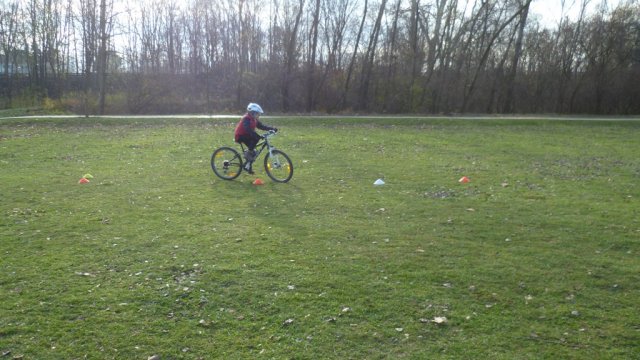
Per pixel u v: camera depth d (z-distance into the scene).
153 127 22.61
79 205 8.67
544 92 40.00
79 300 4.86
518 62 40.00
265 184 10.56
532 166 13.25
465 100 36.84
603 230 7.24
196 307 4.74
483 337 4.23
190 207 8.53
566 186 10.59
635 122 27.00
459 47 37.41
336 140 18.30
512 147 17.11
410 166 13.01
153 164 12.91
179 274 5.52
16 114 31.28
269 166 10.84
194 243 6.57
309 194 9.63
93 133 20.25
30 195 9.47
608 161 14.22
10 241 6.66
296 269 5.66
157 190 9.88
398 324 4.44
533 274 5.57
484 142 18.44
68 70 46.34
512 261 5.97
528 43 40.19
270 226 7.40
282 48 35.00
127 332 4.29
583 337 4.24
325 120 25.91
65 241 6.66
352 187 10.34
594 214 8.16
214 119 25.36
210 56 38.12
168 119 25.20
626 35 38.19
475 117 30.11
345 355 3.96
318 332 4.29
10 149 15.74
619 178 11.57
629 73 38.03
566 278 5.46
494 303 4.86
